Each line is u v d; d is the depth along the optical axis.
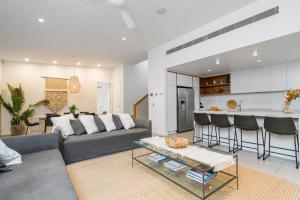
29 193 1.33
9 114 6.43
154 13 3.40
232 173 2.56
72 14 3.32
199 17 3.59
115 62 7.36
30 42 4.72
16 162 1.98
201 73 6.23
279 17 2.80
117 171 2.68
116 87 8.18
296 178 2.39
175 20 3.70
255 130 3.33
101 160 3.17
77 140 3.14
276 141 3.28
